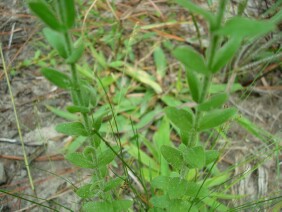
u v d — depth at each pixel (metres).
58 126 0.13
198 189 0.14
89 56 0.25
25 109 0.23
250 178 0.21
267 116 0.23
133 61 0.25
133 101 0.23
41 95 0.24
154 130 0.22
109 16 0.27
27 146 0.22
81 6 0.26
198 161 0.12
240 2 0.22
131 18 0.27
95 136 0.13
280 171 0.21
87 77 0.23
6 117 0.23
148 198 0.18
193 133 0.12
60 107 0.23
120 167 0.21
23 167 0.21
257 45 0.24
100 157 0.14
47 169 0.21
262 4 0.24
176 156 0.14
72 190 0.20
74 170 0.21
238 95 0.24
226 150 0.22
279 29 0.23
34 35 0.26
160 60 0.25
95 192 0.15
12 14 0.27
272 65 0.24
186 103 0.22
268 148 0.21
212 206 0.18
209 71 0.09
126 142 0.21
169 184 0.14
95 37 0.26
